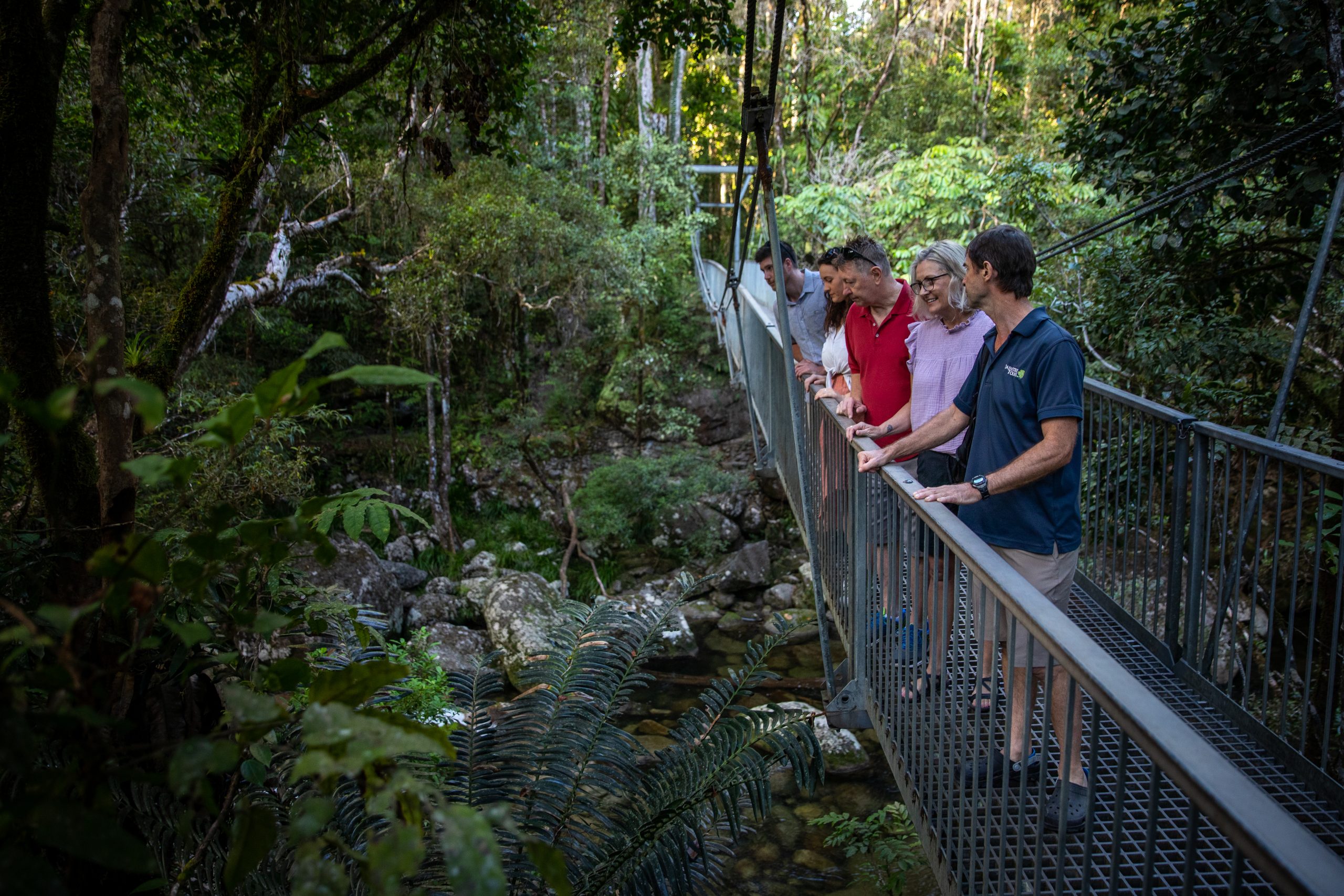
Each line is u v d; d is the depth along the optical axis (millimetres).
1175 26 4961
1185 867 988
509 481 13609
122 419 2027
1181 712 2604
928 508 2021
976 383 2391
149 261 9328
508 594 9070
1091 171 5770
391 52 4121
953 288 2674
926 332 2859
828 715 2969
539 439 13828
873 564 2930
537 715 2711
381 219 10945
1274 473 4984
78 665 849
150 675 2078
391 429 13266
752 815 5074
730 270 5988
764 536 12195
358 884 1998
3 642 1572
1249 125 4738
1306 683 2248
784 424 5281
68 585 1913
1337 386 5691
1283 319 6016
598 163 16344
